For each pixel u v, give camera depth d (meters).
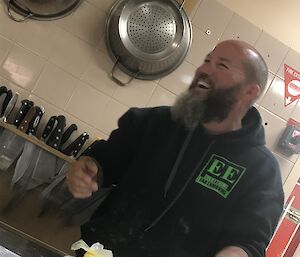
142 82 1.76
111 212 1.72
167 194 1.72
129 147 1.73
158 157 1.73
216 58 1.76
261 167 1.75
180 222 1.71
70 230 1.70
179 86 1.76
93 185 1.71
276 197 1.74
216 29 1.78
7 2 1.75
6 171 1.70
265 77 1.77
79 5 1.76
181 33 1.76
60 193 1.71
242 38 1.79
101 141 1.73
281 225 1.78
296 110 1.78
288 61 1.79
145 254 1.70
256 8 1.81
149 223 1.71
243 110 1.75
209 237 1.71
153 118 1.75
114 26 1.75
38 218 1.70
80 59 1.75
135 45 1.75
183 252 1.71
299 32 1.81
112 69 1.75
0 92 1.71
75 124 1.73
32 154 1.71
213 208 1.72
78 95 1.74
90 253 1.58
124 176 1.72
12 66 1.74
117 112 1.75
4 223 1.69
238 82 1.75
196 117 1.74
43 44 1.75
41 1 1.74
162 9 1.77
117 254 1.70
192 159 1.73
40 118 1.72
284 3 1.82
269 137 1.77
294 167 1.77
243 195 1.73
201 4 1.78
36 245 1.69
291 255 1.77
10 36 1.75
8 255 1.49
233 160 1.74
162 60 1.74
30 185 1.71
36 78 1.74
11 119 1.72
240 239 1.70
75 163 1.71
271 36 1.80
